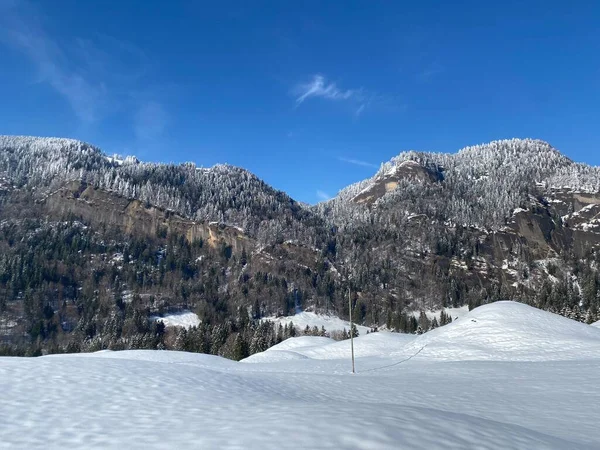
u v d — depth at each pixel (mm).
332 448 5145
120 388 11719
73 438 6902
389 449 5152
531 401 12922
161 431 7066
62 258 158125
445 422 6641
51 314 127625
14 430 7395
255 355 47125
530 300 127938
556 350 29703
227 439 5906
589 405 12102
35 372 12914
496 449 5656
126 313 134000
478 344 34031
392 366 29812
